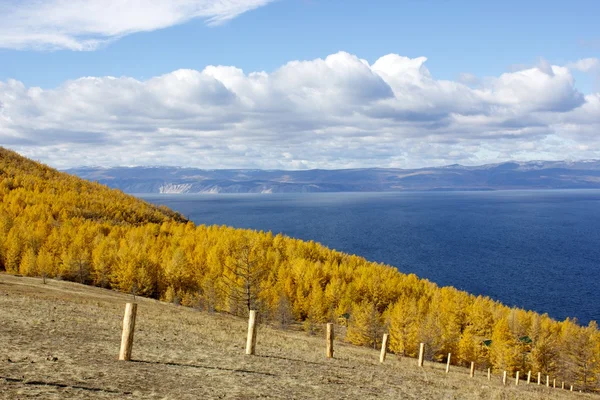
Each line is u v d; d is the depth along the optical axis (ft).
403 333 258.37
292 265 401.08
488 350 283.18
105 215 496.64
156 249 376.48
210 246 398.83
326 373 67.46
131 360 53.21
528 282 548.72
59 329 69.97
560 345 276.00
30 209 417.28
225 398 41.42
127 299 202.28
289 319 286.25
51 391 34.71
